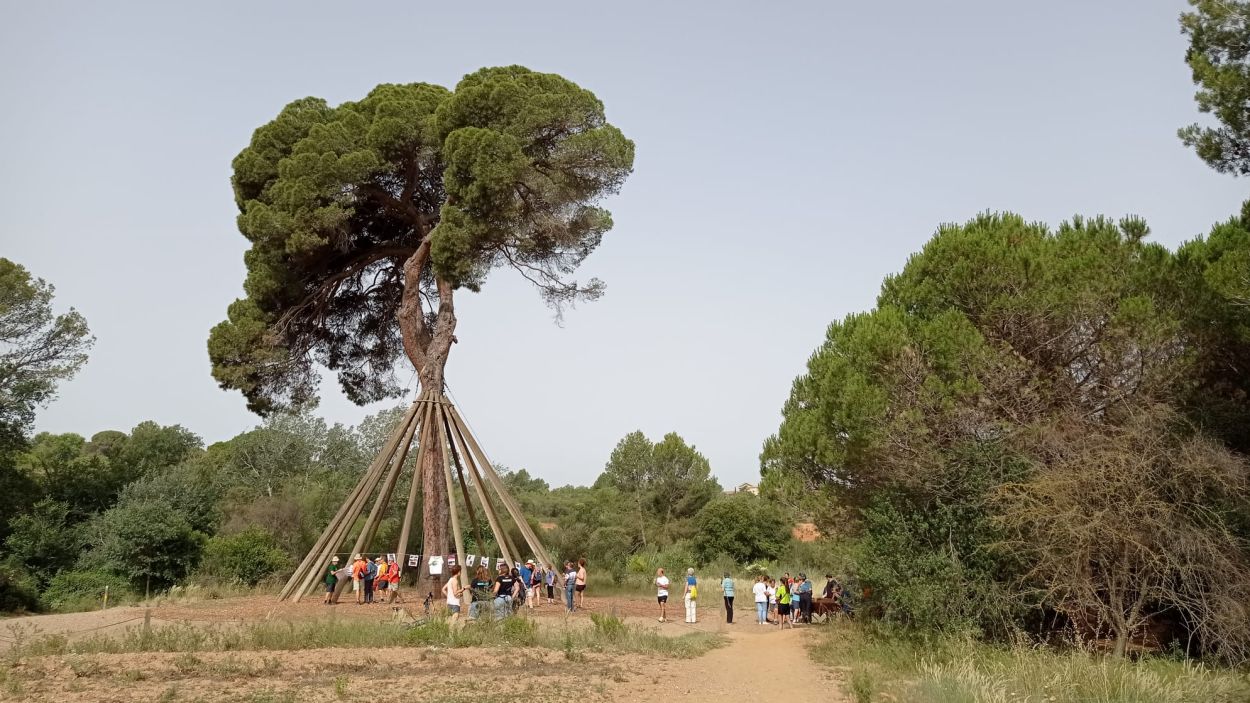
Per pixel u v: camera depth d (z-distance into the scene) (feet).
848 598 65.57
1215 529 40.73
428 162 80.84
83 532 104.42
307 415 155.63
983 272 57.93
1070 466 44.09
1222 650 39.22
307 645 45.80
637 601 91.81
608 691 36.14
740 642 61.16
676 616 78.74
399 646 46.96
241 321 80.69
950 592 45.68
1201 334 50.62
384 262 92.48
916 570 47.42
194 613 62.59
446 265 73.61
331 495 124.67
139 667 37.29
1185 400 50.01
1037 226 62.49
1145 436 43.62
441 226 73.26
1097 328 53.52
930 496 50.96
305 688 33.50
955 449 50.60
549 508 211.20
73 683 33.42
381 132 76.54
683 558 153.58
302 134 81.76
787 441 65.10
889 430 53.42
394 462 77.82
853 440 56.08
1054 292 53.93
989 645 43.60
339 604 70.64
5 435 106.22
